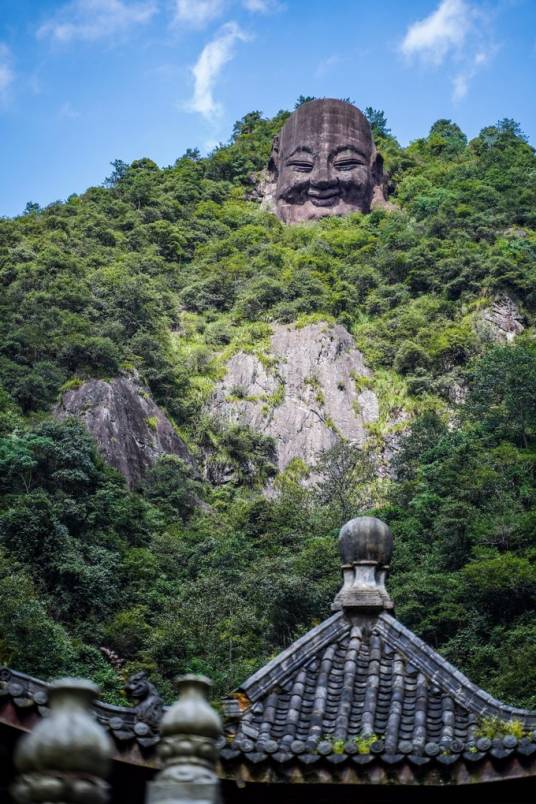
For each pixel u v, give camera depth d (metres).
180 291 113.25
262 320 108.62
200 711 7.20
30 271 104.12
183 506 84.75
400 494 75.88
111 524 72.75
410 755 11.03
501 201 124.56
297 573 62.59
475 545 62.28
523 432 76.06
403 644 13.19
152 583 67.44
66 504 69.06
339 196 126.12
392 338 106.06
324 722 12.35
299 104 150.00
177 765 7.01
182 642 56.75
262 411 99.56
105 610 61.81
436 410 98.38
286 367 103.00
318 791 11.07
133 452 88.00
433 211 124.19
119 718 10.73
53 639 50.56
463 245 115.44
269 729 12.24
